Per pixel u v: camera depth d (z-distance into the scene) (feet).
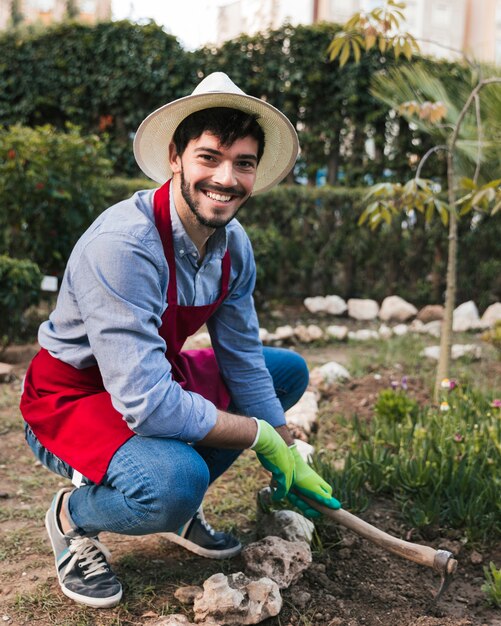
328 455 10.48
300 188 24.62
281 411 7.42
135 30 27.35
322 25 26.30
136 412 5.85
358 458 9.52
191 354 7.70
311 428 11.55
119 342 5.83
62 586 6.75
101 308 5.84
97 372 6.51
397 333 20.97
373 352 18.49
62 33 27.76
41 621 6.45
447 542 8.01
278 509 8.42
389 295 25.23
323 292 25.45
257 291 22.94
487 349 18.34
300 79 26.45
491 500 8.36
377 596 7.04
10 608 6.65
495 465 9.07
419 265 25.14
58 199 19.03
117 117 28.32
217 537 7.68
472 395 12.58
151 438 6.16
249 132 5.98
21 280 16.29
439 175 25.55
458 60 24.63
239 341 7.33
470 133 19.10
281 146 6.74
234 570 7.39
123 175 28.27
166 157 6.68
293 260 24.99
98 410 6.31
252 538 8.16
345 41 11.90
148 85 27.50
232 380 7.41
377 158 26.68
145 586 7.01
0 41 28.04
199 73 27.63
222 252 6.53
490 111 18.61
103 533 8.20
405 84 19.60
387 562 7.68
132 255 5.86
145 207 6.21
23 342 18.08
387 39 11.77
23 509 8.86
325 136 26.99
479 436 9.72
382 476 9.15
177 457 6.05
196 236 6.38
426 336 20.83
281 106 27.30
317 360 17.48
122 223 5.98
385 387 14.12
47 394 6.57
